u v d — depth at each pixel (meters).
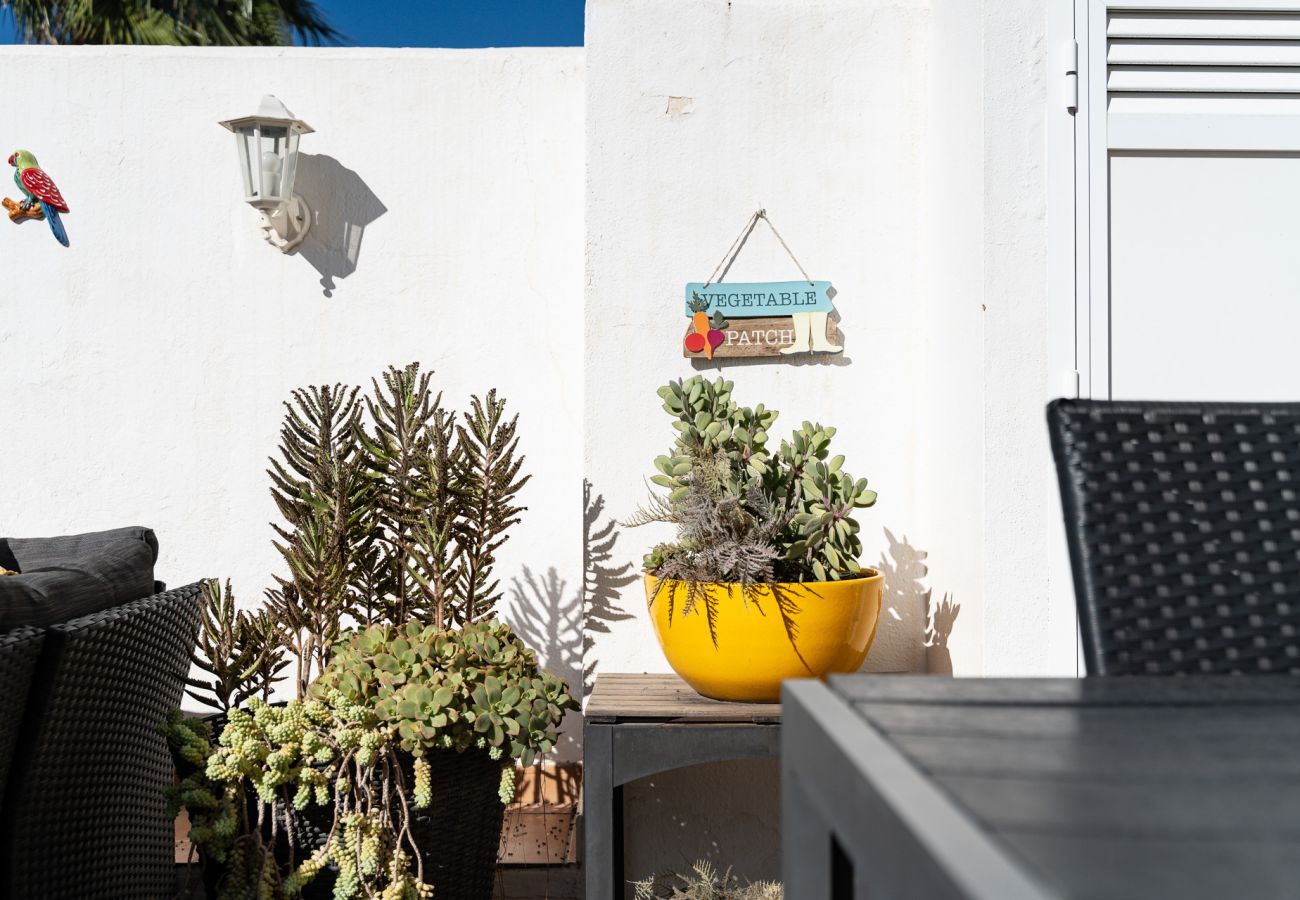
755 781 2.42
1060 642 2.09
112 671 1.71
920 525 2.50
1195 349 2.18
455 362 2.85
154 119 2.86
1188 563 1.09
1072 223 2.14
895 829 0.53
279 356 2.85
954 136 2.30
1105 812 0.55
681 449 2.16
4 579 1.62
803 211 2.49
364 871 1.85
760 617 2.00
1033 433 2.11
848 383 2.50
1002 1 2.14
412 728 1.91
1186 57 2.16
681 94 2.48
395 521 2.47
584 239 2.66
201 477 2.85
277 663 2.36
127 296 2.85
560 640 2.83
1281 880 0.46
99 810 1.74
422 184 2.86
